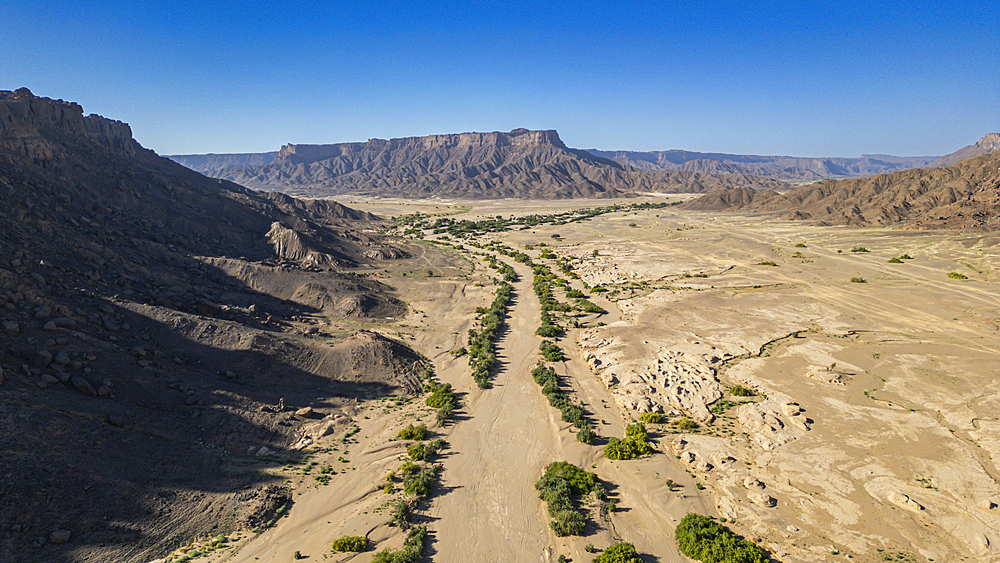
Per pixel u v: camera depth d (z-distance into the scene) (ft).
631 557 95.96
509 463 132.26
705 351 206.80
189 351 163.32
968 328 229.25
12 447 101.35
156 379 142.92
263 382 161.79
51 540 90.79
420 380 182.60
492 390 176.14
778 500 115.03
